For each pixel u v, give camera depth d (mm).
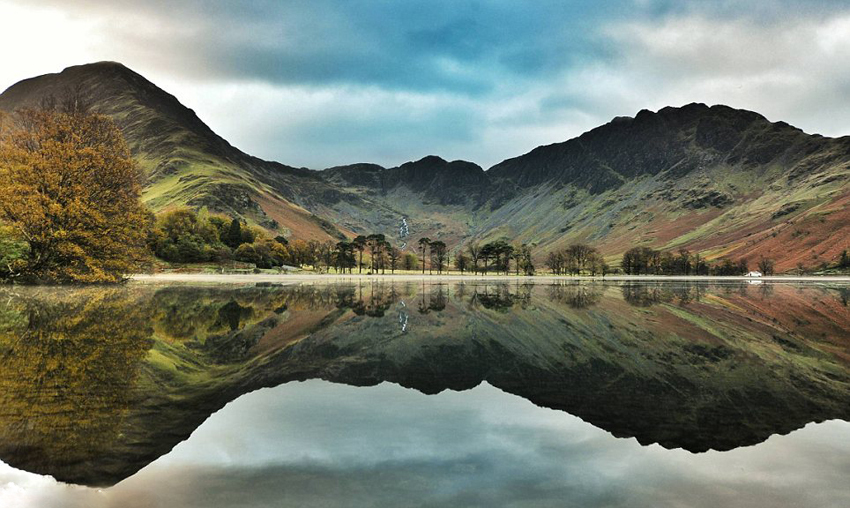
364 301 50625
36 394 12016
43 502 6406
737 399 12898
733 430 10211
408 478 7480
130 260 64000
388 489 7051
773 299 59812
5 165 51125
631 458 8492
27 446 8570
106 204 59031
